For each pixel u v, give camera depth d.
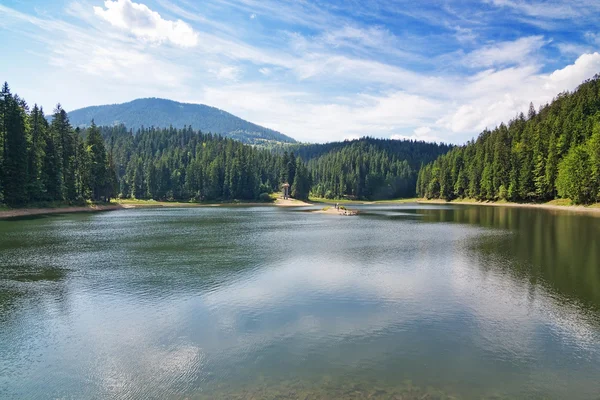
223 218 77.94
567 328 16.20
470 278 24.73
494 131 165.50
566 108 132.62
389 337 15.21
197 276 25.58
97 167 103.94
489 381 11.82
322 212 97.75
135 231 51.84
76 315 18.05
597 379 12.04
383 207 132.25
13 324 16.94
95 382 11.93
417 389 11.27
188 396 10.98
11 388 11.65
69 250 35.78
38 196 79.50
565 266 27.72
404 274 26.09
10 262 30.08
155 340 15.06
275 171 196.50
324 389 11.24
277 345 14.48
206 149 195.75
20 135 72.19
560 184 100.25
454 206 131.25
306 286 23.02
